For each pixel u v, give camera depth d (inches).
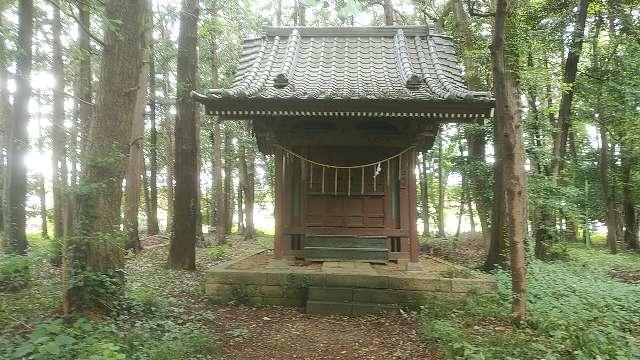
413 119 381.7
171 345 211.5
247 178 1018.7
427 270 381.4
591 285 385.7
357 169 414.6
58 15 437.7
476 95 339.6
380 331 290.0
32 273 336.2
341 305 333.7
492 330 258.1
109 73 268.8
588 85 603.5
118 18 272.8
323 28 475.5
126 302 270.2
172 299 331.6
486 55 536.4
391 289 340.8
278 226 406.0
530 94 565.6
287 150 405.7
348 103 346.3
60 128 237.3
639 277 521.7
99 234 244.4
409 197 402.6
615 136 717.9
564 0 556.4
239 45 825.5
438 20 662.5
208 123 995.3
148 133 1082.1
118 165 263.7
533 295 340.5
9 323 216.4
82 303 243.8
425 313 308.3
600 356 202.8
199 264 526.9
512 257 268.5
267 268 375.6
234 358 231.8
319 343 263.7
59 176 232.7
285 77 372.5
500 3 258.2
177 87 490.0
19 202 383.9
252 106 352.8
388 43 462.6
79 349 183.5
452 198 1186.6
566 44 559.5
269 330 289.0
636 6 586.9
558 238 568.1
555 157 546.0
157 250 631.2
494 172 491.8
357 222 411.2
